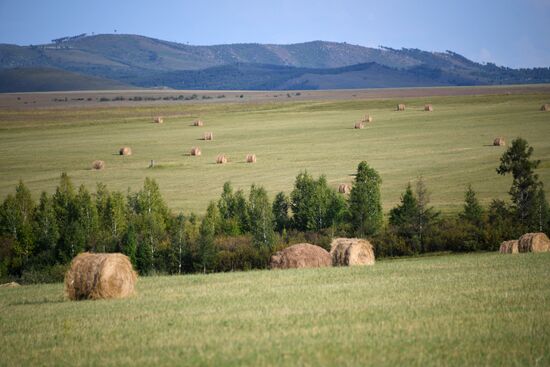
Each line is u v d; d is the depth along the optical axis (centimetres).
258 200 18475
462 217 17262
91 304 7231
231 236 18000
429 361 4450
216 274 10519
